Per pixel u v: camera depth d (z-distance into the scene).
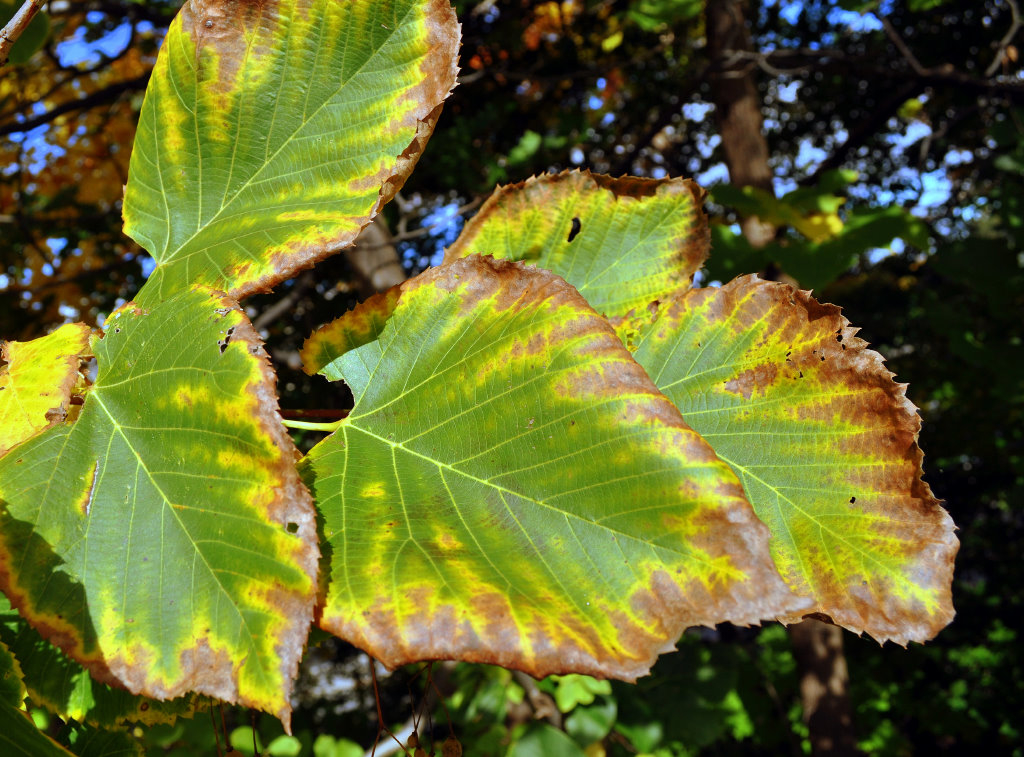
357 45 0.27
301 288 1.31
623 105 1.97
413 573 0.21
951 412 2.39
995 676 2.53
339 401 1.37
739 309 0.27
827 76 2.04
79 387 0.24
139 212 0.27
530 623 0.20
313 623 0.21
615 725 1.08
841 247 0.89
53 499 0.22
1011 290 1.40
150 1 1.34
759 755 2.42
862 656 2.50
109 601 0.21
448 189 1.36
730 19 1.54
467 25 1.29
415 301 0.26
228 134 0.27
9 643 0.25
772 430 0.26
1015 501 1.85
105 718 0.25
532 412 0.23
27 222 1.19
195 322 0.23
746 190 0.88
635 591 0.21
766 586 0.20
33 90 1.31
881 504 0.24
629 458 0.22
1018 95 1.45
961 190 1.89
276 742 0.83
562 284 0.25
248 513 0.21
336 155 0.26
